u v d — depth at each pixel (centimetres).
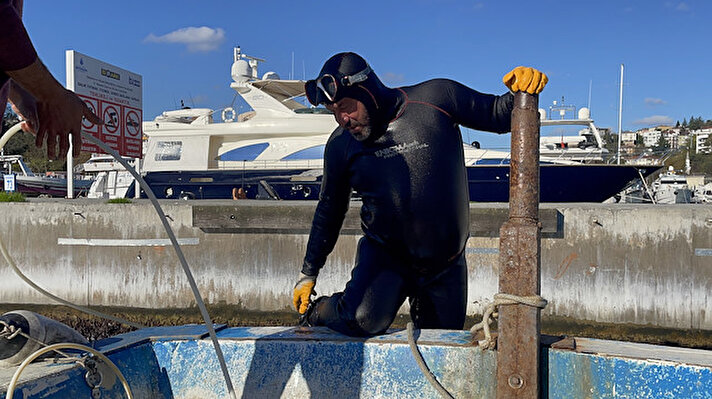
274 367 264
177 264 847
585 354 229
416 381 250
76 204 887
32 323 220
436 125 288
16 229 900
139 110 1409
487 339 235
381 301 277
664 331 720
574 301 745
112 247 870
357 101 277
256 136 1717
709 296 707
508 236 223
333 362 260
